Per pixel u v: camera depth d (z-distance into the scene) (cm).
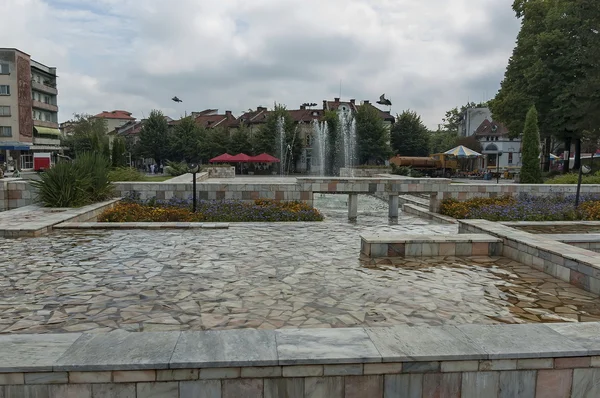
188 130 5569
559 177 2181
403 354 300
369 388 299
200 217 1129
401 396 301
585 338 330
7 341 317
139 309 462
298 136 5228
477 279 600
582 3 2516
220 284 558
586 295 533
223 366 288
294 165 5338
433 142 7356
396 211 1432
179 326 415
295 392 296
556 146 5509
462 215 1304
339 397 298
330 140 4847
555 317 455
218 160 4147
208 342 318
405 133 5228
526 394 309
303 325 419
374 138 4819
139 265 654
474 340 325
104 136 6369
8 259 687
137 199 1359
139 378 285
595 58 2548
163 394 288
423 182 1434
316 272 626
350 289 543
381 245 728
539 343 320
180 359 289
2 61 4409
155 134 5575
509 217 1217
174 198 1338
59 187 1219
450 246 743
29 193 1346
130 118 9088
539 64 2944
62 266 645
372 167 3306
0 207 1341
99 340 320
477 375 304
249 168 5122
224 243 832
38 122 5069
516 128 3206
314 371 294
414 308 476
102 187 1312
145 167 6234
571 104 2892
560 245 664
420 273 629
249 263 675
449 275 620
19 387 280
